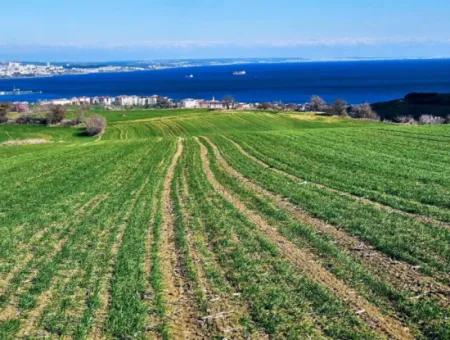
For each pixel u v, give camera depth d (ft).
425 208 63.26
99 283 44.70
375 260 46.32
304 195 75.66
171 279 44.68
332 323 34.30
